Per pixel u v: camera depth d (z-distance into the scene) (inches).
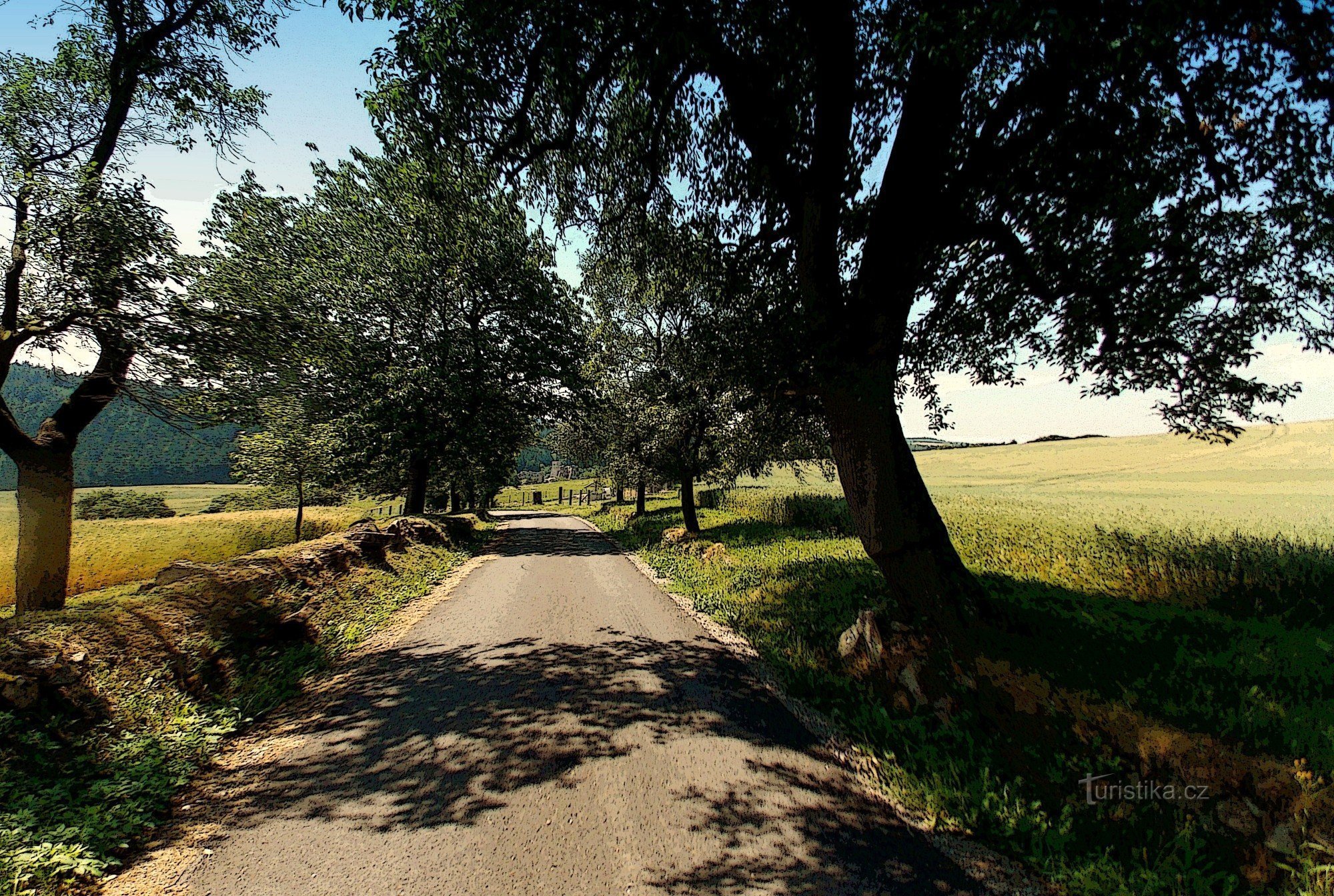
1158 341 231.0
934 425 355.6
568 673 248.8
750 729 190.9
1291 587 239.1
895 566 228.7
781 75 268.2
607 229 359.9
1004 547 394.9
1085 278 241.3
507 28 222.4
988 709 173.5
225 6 330.3
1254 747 128.4
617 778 157.9
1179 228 232.1
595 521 1311.5
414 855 124.3
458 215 334.0
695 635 311.4
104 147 305.4
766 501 789.9
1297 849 105.1
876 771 162.4
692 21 218.4
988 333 313.0
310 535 791.1
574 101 264.8
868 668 219.9
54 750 146.3
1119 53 151.5
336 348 382.0
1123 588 280.7
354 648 291.4
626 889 112.7
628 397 761.0
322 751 176.1
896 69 247.6
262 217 679.1
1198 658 178.5
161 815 140.3
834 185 241.0
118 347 273.1
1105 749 142.8
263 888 113.3
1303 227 210.4
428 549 603.8
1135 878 112.1
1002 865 122.0
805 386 244.8
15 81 277.0
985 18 146.9
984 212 270.7
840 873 118.6
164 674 195.8
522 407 940.0
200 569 280.5
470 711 206.5
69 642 175.2
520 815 139.8
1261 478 1025.5
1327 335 217.3
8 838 114.6
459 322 900.6
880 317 227.6
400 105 243.3
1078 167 229.3
